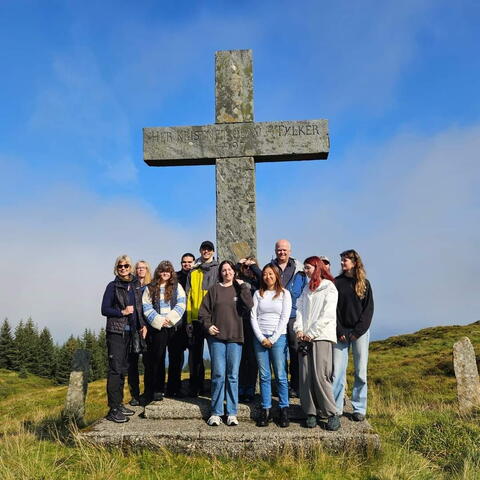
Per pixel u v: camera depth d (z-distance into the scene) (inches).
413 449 231.0
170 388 266.1
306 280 253.1
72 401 331.3
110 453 205.9
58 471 188.1
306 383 217.2
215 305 227.9
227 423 223.6
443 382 620.1
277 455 200.8
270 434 206.7
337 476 183.6
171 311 247.4
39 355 2755.9
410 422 284.7
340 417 231.6
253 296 236.8
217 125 303.1
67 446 221.9
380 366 787.4
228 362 226.1
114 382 235.8
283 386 222.7
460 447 230.2
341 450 203.2
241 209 296.7
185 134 304.3
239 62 308.5
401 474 185.3
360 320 223.1
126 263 243.3
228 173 299.9
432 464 207.5
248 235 294.5
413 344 1023.6
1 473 181.9
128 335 245.4
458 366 401.7
